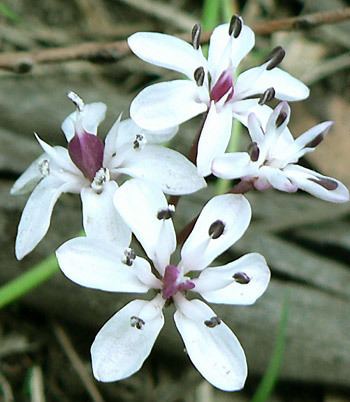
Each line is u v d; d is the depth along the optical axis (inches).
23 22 8.9
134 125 4.9
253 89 5.0
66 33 9.0
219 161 4.6
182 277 4.5
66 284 6.9
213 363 4.4
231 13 7.9
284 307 6.2
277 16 9.3
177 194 4.6
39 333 7.3
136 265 4.5
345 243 7.6
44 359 7.2
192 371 7.1
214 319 4.4
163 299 4.5
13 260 6.9
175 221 7.3
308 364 7.0
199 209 7.4
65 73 8.6
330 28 9.1
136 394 7.1
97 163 4.7
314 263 7.4
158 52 4.8
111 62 7.2
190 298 5.0
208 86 4.8
